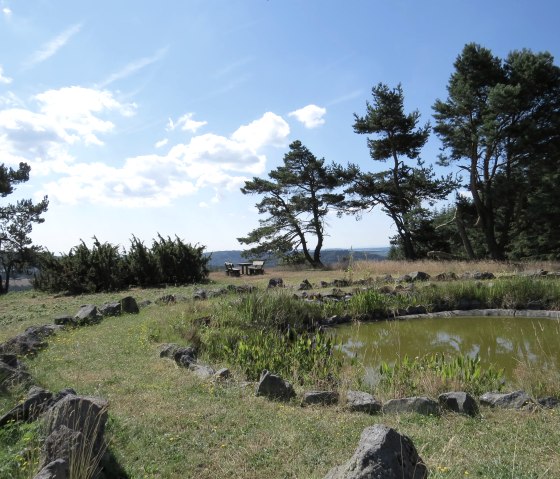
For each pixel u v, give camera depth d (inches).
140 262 840.9
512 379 317.4
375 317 566.3
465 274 741.9
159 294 691.4
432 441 188.1
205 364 315.3
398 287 647.8
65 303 655.8
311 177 1418.6
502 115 1074.7
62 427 153.7
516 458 172.4
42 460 146.2
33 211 1284.4
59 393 207.9
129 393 250.1
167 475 166.1
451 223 1326.3
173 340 385.4
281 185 1428.4
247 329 457.4
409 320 556.7
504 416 219.0
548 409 227.3
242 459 175.9
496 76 1151.6
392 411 227.3
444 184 1262.3
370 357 409.7
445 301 590.6
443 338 478.6
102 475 159.0
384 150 1354.6
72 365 310.5
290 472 166.2
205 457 177.6
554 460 170.7
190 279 876.0
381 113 1302.9
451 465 165.0
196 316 470.6
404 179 1349.7
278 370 320.2
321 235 1460.4
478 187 1227.2
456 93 1114.7
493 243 1214.9
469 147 1163.3
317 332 434.6
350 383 283.1
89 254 813.2
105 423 179.3
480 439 191.5
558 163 1105.4
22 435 174.9
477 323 530.9
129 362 315.9
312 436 194.2
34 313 569.3
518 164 1163.9
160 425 205.0
